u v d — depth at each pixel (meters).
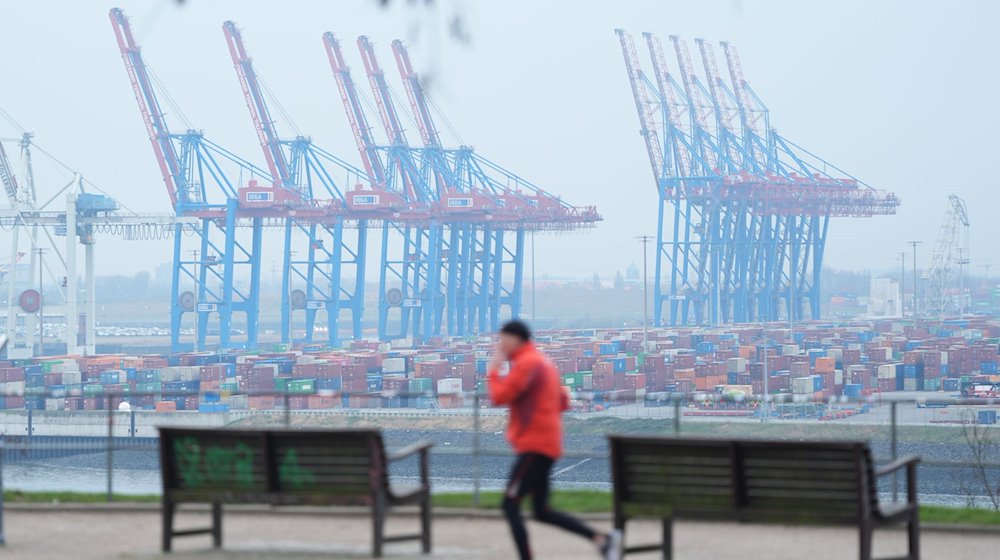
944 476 89.56
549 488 21.33
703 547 25.22
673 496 20.86
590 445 117.62
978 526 27.62
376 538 22.22
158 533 26.73
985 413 126.56
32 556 23.66
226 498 23.17
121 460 87.62
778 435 108.25
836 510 19.66
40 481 71.75
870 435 107.44
